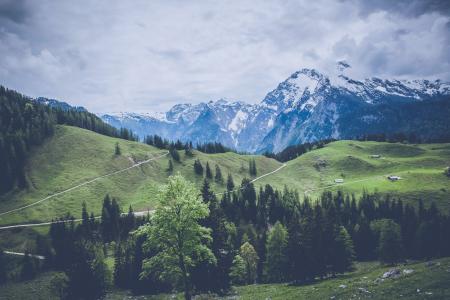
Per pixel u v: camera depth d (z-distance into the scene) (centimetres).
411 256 12962
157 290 9294
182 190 4750
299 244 8550
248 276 10106
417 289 4138
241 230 13025
